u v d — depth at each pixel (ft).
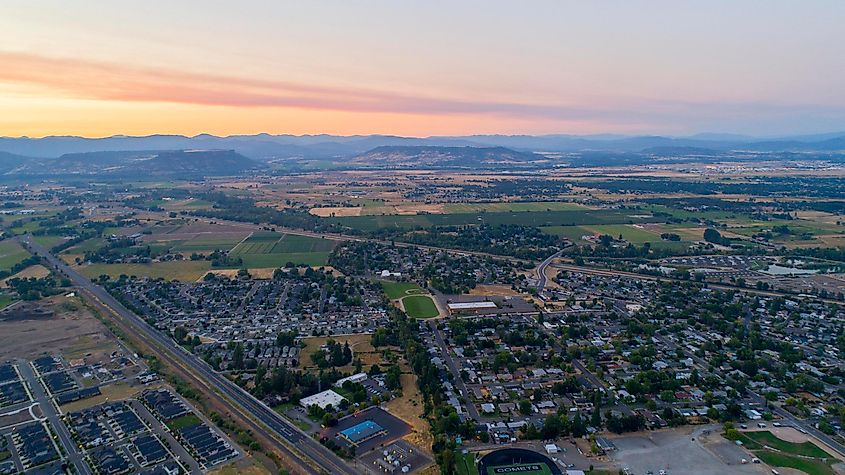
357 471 512.63
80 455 537.65
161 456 533.96
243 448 549.13
